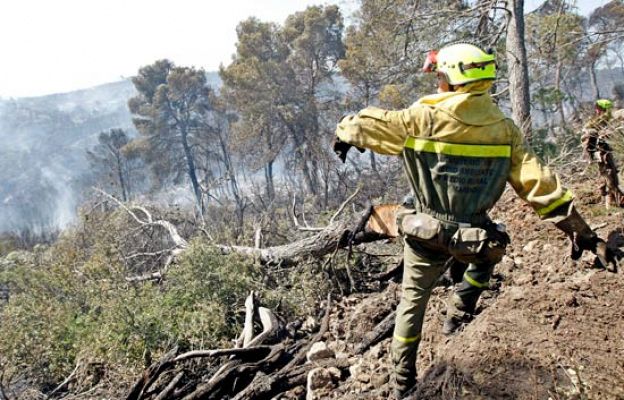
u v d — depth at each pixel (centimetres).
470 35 976
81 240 955
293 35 3084
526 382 232
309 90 2953
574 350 238
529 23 1085
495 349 250
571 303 265
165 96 4347
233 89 3125
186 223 1052
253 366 401
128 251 909
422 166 239
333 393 332
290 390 373
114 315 516
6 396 480
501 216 477
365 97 2233
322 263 588
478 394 238
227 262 570
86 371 502
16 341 533
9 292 818
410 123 236
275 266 619
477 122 230
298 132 2847
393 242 612
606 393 216
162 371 407
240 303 544
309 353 392
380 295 443
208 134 4319
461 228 236
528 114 898
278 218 1126
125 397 399
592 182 512
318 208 1373
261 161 3022
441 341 307
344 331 431
